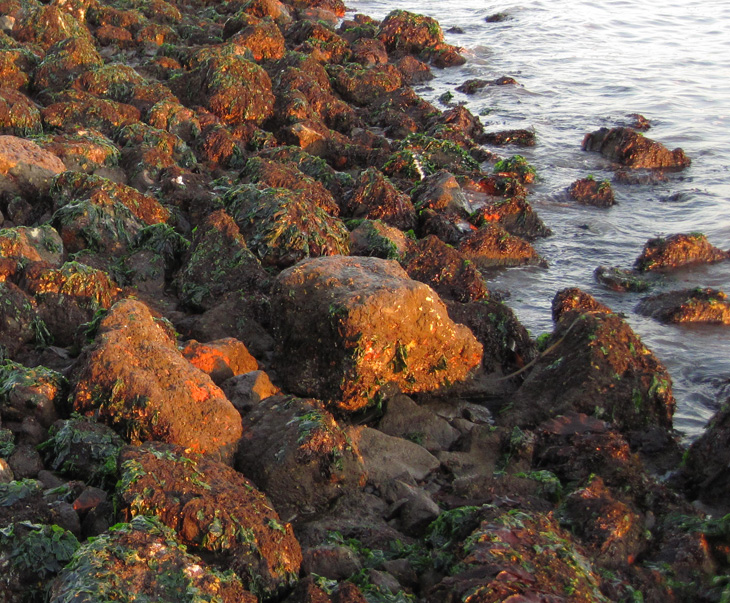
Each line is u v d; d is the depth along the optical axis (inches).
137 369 179.3
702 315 230.5
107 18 420.5
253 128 300.7
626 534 171.8
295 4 558.9
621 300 240.5
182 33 428.8
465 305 212.1
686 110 380.2
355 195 263.6
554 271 251.9
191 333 208.8
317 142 299.0
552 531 166.9
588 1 641.0
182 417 177.6
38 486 170.4
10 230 215.8
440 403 200.4
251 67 319.3
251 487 169.2
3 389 181.6
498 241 252.7
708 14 601.6
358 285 194.1
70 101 292.7
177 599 153.1
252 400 188.9
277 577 162.4
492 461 188.4
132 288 219.6
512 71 450.3
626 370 198.8
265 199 238.2
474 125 349.4
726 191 293.0
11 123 276.7
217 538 161.6
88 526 166.7
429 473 185.6
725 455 187.2
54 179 242.2
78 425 177.0
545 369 202.5
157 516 161.9
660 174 302.0
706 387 211.8
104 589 151.3
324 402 195.2
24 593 159.6
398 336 192.4
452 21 574.2
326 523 174.2
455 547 166.6
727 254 255.9
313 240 233.5
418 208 267.1
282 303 196.5
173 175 259.6
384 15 587.5
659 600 166.7
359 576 163.8
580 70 451.8
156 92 312.7
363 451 185.9
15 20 382.3
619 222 275.6
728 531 173.8
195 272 222.2
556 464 186.5
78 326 203.2
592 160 320.5
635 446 196.4
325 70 379.6
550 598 157.1
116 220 233.5
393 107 365.7
